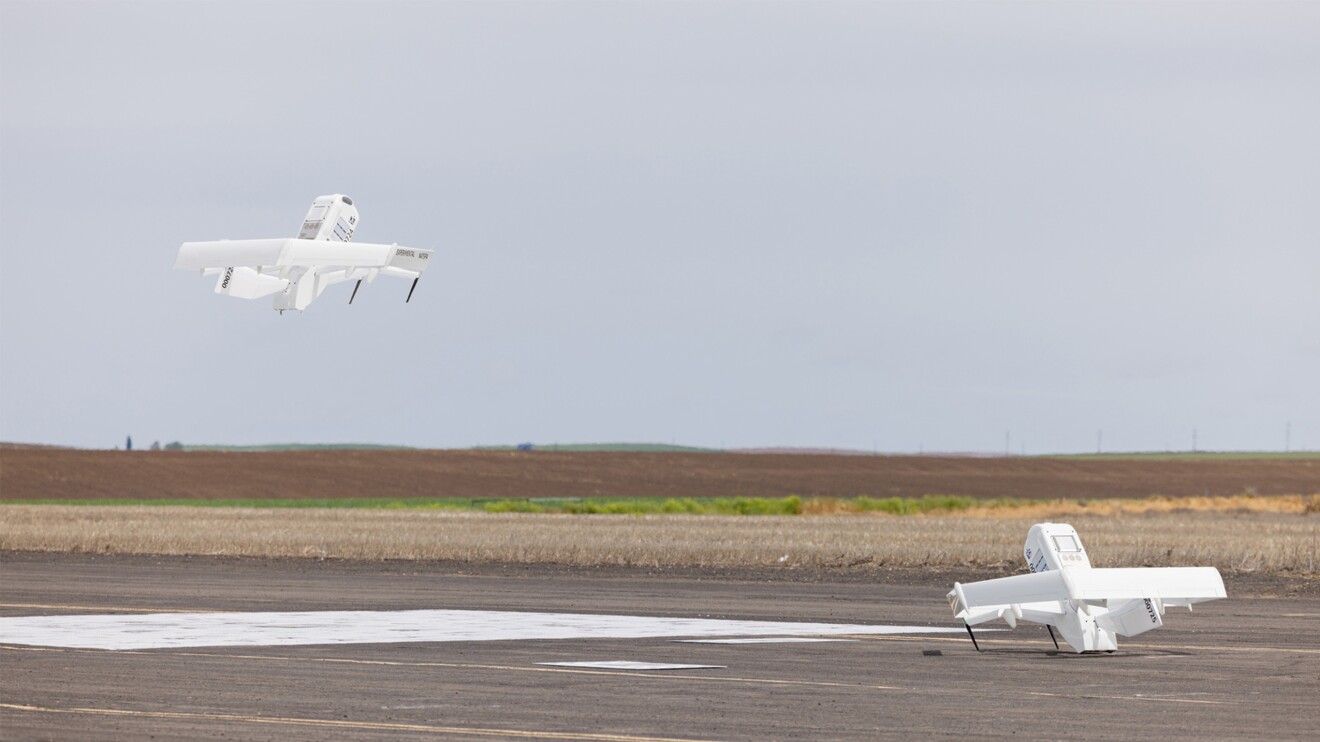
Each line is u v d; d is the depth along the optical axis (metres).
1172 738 32.03
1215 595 48.34
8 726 33.03
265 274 31.41
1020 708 36.34
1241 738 32.06
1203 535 137.12
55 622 59.19
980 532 145.25
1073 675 43.09
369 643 51.47
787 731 32.91
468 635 54.41
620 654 48.25
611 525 166.00
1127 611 49.00
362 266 31.06
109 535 131.75
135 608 66.50
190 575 90.88
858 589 80.25
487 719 34.34
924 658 47.59
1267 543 118.31
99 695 38.00
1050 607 49.94
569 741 31.55
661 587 81.62
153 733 32.19
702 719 34.50
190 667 44.16
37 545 122.56
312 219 31.56
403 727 33.19
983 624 59.91
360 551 113.81
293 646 50.34
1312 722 34.25
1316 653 49.12
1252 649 50.41
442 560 107.88
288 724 33.47
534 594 76.12
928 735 32.41
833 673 43.34
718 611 65.81
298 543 122.00
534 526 161.25
